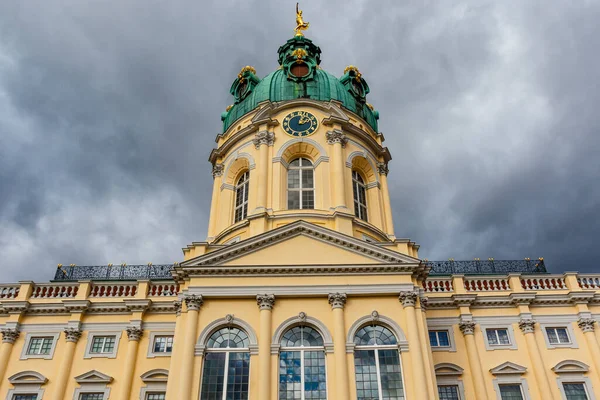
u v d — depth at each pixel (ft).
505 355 90.33
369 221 106.83
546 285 97.81
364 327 77.36
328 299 78.28
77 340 90.74
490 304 94.99
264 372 71.51
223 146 115.03
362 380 72.95
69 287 96.48
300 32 140.26
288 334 76.33
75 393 85.76
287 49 134.21
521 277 98.48
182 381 70.95
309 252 82.64
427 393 71.05
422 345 75.41
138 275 110.93
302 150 108.68
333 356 73.77
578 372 88.12
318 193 102.58
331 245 83.51
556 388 86.99
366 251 82.43
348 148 109.40
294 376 72.79
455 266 112.98
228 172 112.06
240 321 76.48
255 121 109.40
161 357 89.40
